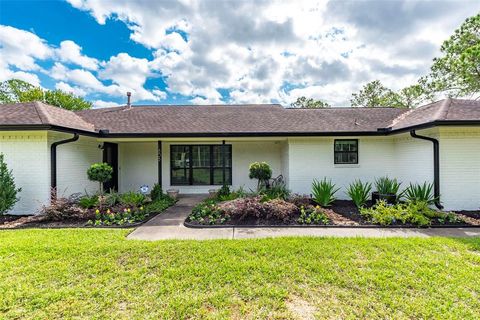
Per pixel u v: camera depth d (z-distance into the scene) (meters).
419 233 5.46
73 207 6.71
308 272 3.53
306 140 9.66
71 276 3.42
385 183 8.23
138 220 6.61
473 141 7.35
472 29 15.23
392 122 10.09
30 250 4.27
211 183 12.28
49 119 7.32
